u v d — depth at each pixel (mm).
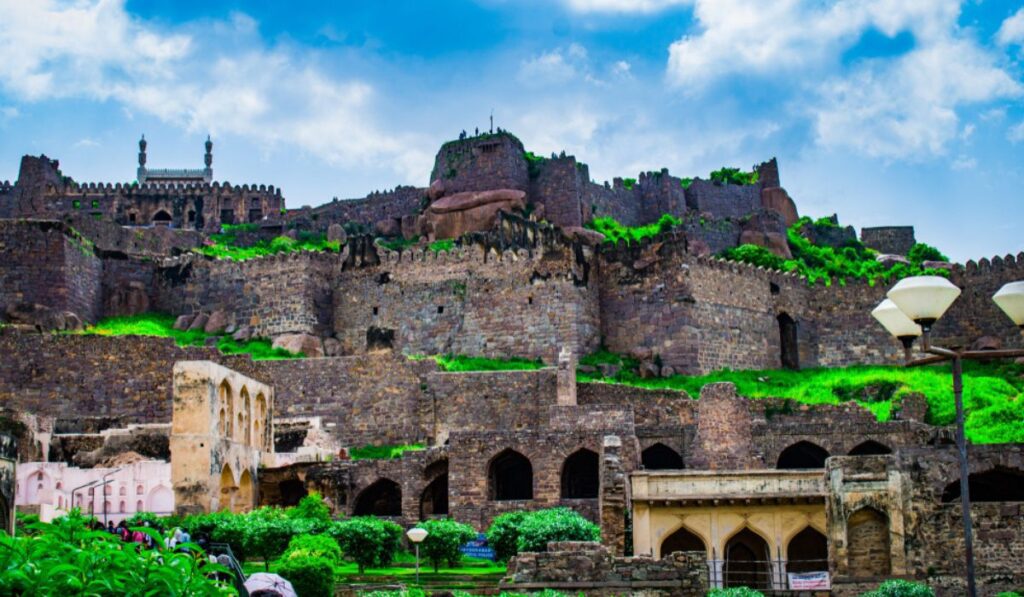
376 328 81562
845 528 52969
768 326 91625
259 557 52406
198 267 96188
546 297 86375
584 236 106812
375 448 78312
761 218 118062
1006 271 91438
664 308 86750
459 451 64938
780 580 54281
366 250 93188
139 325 93062
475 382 78250
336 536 51844
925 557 51531
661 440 70750
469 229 109438
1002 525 51188
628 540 55594
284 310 91688
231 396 65250
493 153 112375
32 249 90875
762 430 70438
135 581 18438
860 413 74625
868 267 115625
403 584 45688
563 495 64812
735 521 55531
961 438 27312
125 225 126125
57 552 18609
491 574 51094
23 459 67375
